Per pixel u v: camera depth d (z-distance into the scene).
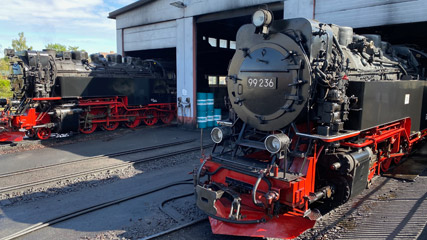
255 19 4.94
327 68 4.78
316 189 5.32
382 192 6.13
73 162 8.86
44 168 8.28
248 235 4.38
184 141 11.62
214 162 5.16
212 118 15.55
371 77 6.19
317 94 4.77
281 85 4.86
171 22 15.09
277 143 4.34
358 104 4.98
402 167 7.73
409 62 8.97
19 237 4.77
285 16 10.98
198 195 4.59
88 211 5.62
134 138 12.56
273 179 4.38
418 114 7.77
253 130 5.58
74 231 4.95
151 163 8.84
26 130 11.45
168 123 17.16
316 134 4.70
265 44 5.12
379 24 9.18
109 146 11.02
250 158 5.24
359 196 6.03
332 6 10.00
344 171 4.76
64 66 13.05
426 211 4.67
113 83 14.28
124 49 18.14
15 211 5.71
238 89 5.55
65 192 6.64
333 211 5.40
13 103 11.55
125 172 8.03
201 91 19.92
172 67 17.88
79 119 12.90
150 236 4.66
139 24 16.61
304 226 4.45
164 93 16.95
